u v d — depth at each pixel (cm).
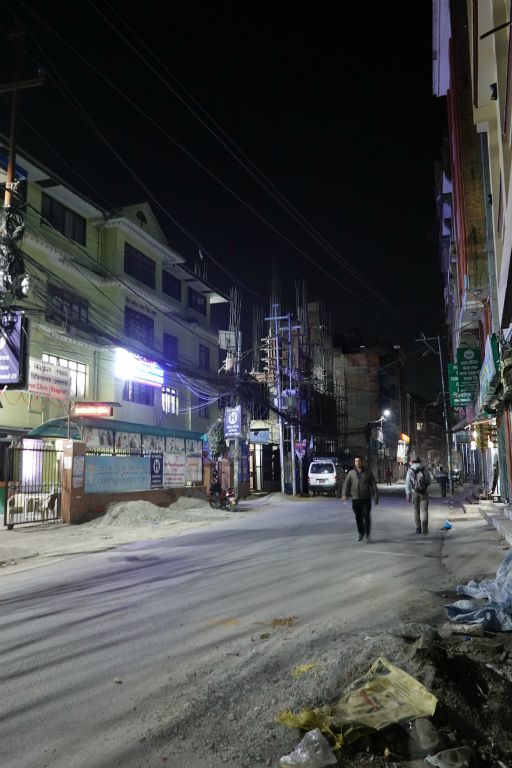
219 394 3281
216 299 3628
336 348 6500
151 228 2956
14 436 1970
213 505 2291
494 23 774
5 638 567
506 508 1523
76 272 2394
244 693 406
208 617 618
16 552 1175
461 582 768
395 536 1298
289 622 586
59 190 2317
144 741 346
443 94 2381
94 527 1608
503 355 1260
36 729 367
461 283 1877
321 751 310
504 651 474
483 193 1600
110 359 2539
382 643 438
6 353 1238
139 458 2066
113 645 533
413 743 320
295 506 2588
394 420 7412
